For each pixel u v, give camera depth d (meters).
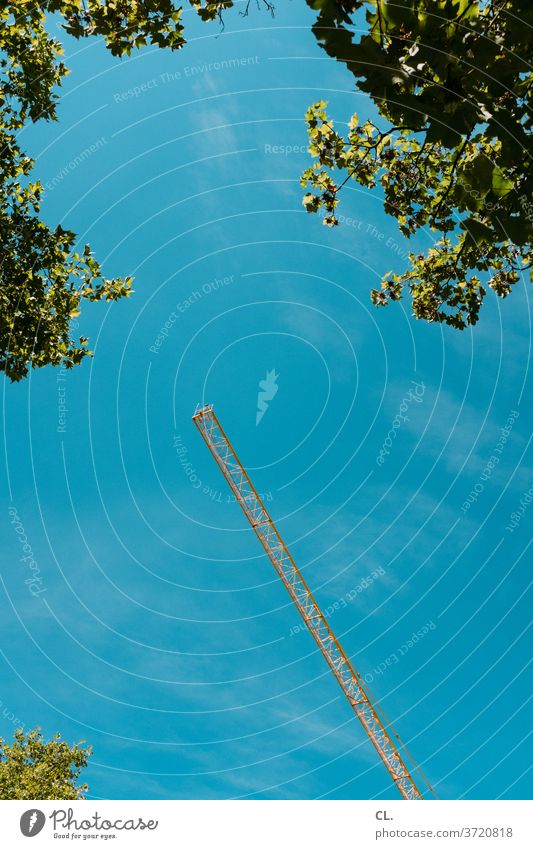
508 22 6.71
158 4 11.45
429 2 6.29
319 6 6.41
